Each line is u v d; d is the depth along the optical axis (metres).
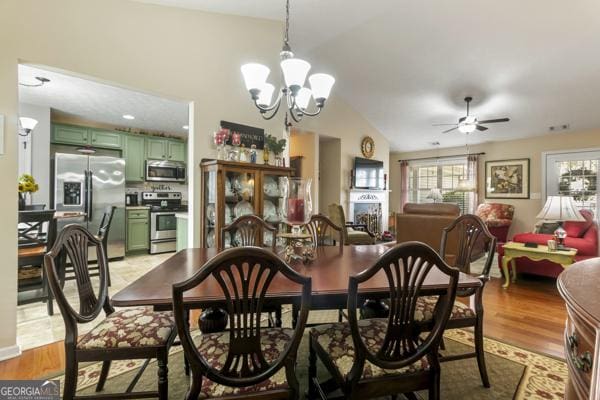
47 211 2.67
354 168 6.29
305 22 3.61
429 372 1.24
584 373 0.70
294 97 2.06
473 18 3.55
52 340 2.24
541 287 3.60
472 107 5.55
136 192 5.80
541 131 6.19
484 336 2.34
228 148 3.14
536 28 3.56
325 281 1.38
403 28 3.84
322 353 1.35
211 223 2.94
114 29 2.48
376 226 7.01
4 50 2.00
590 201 5.84
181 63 2.88
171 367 1.91
